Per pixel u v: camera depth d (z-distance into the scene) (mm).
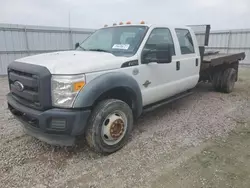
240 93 6961
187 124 4336
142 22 4203
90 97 2822
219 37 15664
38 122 2820
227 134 3912
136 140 3646
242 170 2836
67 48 13719
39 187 2535
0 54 11273
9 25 11320
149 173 2785
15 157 3125
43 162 3025
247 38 14453
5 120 4559
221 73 6785
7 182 2607
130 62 3449
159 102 4449
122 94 3561
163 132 3963
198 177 2699
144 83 3754
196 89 7422
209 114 4922
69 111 2750
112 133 3191
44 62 2986
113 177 2715
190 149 3373
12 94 3447
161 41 4160
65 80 2713
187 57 4805
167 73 4242
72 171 2836
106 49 3904
